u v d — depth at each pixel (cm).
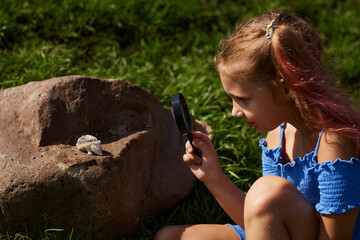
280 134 204
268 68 171
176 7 430
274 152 203
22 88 247
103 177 208
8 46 360
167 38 414
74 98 240
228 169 283
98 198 209
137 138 243
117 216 220
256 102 177
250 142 317
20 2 385
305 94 170
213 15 439
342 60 405
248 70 172
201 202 263
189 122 211
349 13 476
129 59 380
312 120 175
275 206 171
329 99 175
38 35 375
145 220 246
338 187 172
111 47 386
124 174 222
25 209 209
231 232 210
